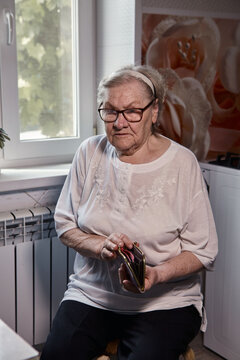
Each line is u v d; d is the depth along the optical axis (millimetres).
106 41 2113
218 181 1970
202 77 2176
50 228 1952
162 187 1487
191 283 1549
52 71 2127
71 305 1554
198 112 2193
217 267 2035
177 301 1496
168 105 2090
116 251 1392
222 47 2207
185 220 1505
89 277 1567
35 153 2121
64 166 2137
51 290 1975
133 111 1425
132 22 1942
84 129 2230
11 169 2057
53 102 2158
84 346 1459
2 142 1846
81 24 2121
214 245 1534
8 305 1891
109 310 1516
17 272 1876
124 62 2021
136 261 1299
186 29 2082
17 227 1880
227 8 2186
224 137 2297
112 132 1454
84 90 2191
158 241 1467
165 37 2031
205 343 2160
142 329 1433
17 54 2021
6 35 1958
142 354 1358
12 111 2031
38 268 1918
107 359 1498
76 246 1533
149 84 1469
